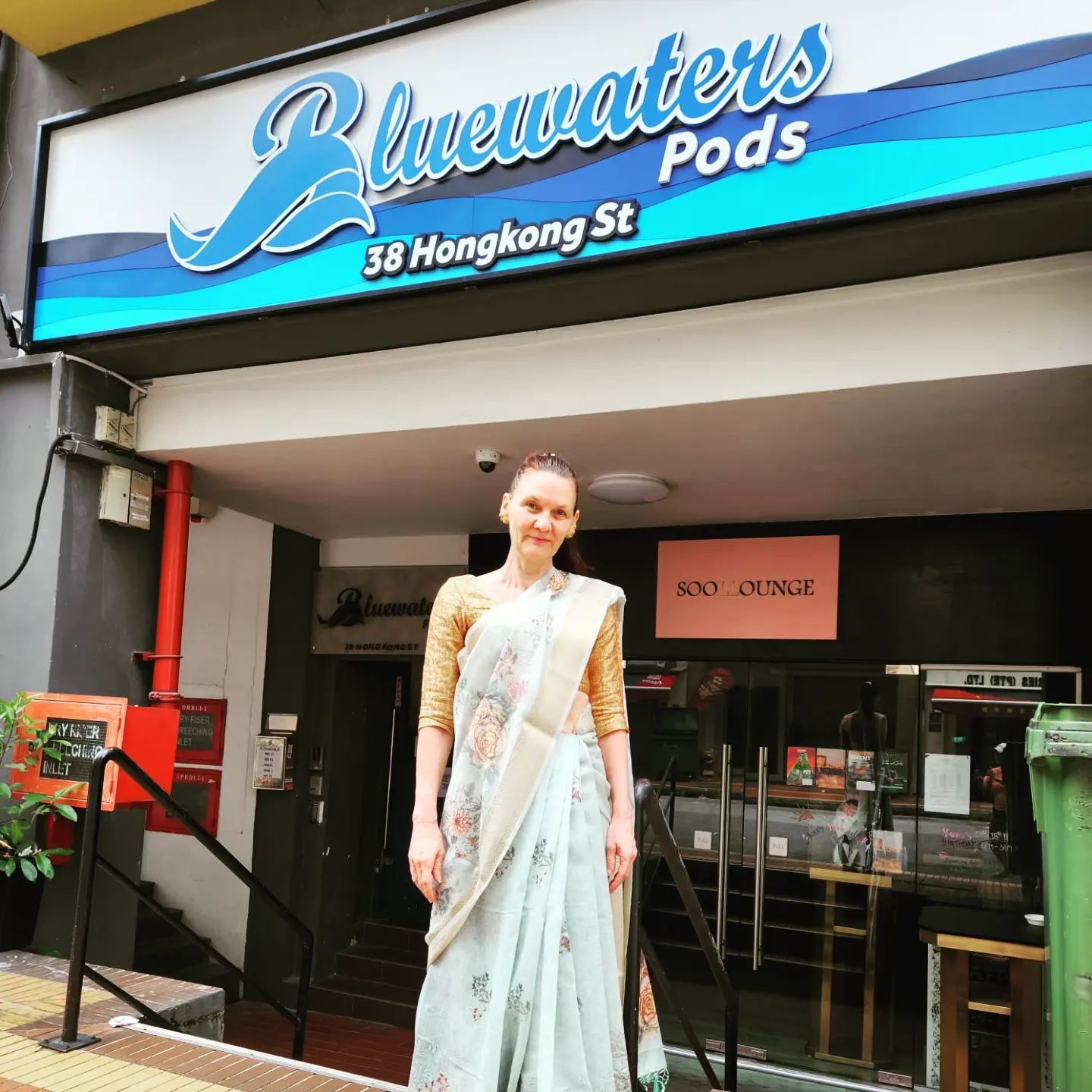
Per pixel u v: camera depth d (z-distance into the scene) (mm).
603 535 6066
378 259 3789
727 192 3215
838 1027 5176
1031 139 2807
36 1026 3150
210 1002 3576
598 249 3398
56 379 4484
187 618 7457
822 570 5488
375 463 4859
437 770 1997
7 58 5129
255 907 6871
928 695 5188
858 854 5254
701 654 5723
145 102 4441
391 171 3809
